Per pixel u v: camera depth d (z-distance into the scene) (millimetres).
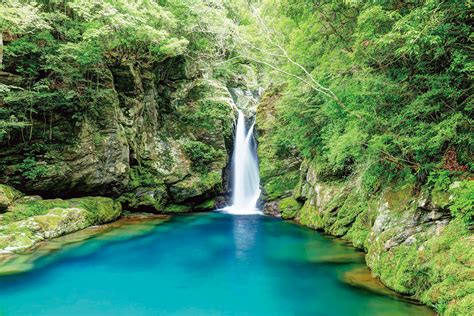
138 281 8461
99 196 16266
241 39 18047
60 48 13234
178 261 10086
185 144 20453
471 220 6039
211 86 22953
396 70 8266
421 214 7348
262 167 19578
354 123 8445
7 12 11367
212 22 19406
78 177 14969
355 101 8867
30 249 10930
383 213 8703
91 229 14047
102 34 14078
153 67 20297
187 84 22172
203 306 7043
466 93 6906
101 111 16125
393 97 7984
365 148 8641
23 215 12250
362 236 10586
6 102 13008
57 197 14977
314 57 11672
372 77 8062
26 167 13664
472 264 5441
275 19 15836
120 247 11617
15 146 13914
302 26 11023
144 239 12812
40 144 14266
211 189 19922
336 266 9070
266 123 19469
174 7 18625
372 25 7688
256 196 21719
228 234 13625
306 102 12680
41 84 13914
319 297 7293
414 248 7055
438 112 7301
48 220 12516
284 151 19234
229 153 22562
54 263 9805
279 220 16438
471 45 6559
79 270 9258
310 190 15250
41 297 7469
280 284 8117
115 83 17875
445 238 6305
